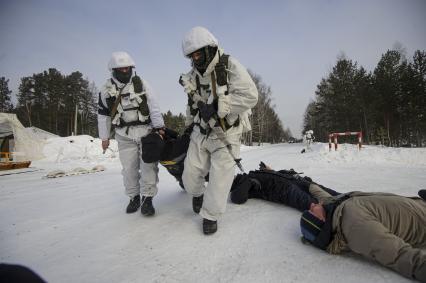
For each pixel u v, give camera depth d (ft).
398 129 119.96
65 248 8.73
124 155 11.82
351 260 7.00
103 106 11.91
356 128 127.03
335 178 18.65
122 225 10.50
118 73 11.27
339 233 7.14
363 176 19.34
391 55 112.47
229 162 9.25
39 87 144.25
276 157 38.45
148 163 10.98
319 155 31.27
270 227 9.52
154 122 11.73
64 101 145.07
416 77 103.65
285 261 7.16
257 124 159.84
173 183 18.97
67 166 39.22
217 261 7.38
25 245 9.16
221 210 9.20
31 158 48.44
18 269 5.19
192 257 7.67
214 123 9.03
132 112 11.47
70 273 7.13
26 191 19.57
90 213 12.50
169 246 8.45
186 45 8.95
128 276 6.85
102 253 8.22
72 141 56.49
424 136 126.82
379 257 6.31
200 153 9.82
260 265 7.03
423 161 26.71
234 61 9.14
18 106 149.28
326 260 7.08
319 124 166.40
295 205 11.24
